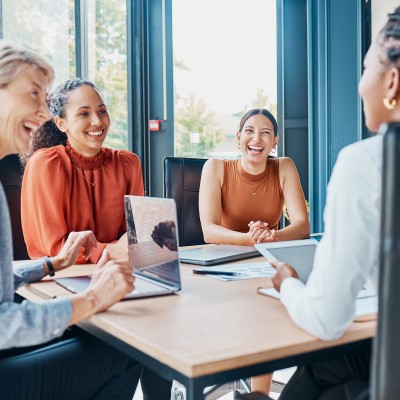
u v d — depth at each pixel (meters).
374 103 0.97
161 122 3.71
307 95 3.94
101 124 2.07
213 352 0.86
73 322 1.06
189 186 2.50
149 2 3.67
